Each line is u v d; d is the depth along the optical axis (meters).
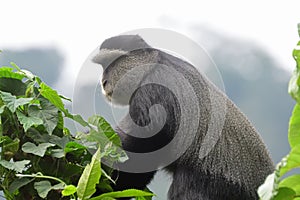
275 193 7.50
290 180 7.92
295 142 8.02
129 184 15.20
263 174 15.23
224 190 15.25
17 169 11.06
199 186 15.48
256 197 15.06
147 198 12.98
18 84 12.08
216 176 15.34
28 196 11.66
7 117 11.81
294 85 7.69
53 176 11.70
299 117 7.98
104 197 10.84
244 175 15.17
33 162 11.63
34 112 11.65
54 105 11.88
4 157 11.56
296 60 7.81
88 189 10.48
